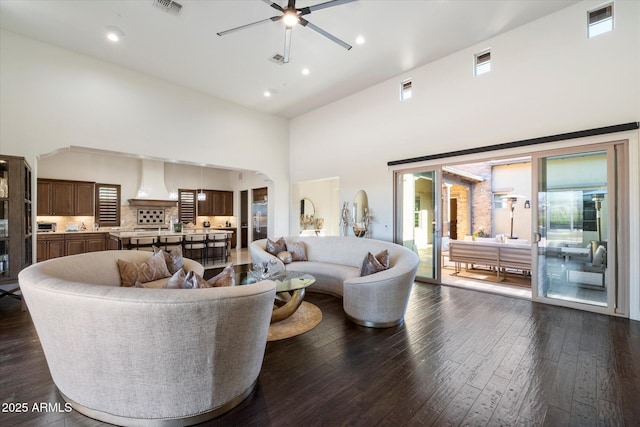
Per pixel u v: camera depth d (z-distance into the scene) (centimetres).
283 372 235
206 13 397
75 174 809
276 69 551
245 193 1069
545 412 188
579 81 391
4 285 399
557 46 408
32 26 424
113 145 527
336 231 938
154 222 948
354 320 341
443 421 180
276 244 530
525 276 592
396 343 288
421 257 566
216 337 172
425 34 453
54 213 768
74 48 481
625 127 352
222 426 175
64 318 167
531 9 403
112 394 172
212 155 665
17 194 391
